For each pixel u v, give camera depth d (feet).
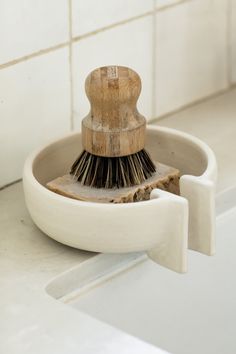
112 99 2.19
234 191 2.67
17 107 2.58
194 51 3.15
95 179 2.30
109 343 1.94
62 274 2.22
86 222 2.17
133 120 2.25
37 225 2.32
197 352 2.66
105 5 2.75
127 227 2.16
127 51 2.89
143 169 2.33
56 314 2.04
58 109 2.72
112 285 2.34
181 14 3.04
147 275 2.42
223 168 2.77
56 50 2.64
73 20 2.66
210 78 3.27
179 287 2.52
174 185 2.40
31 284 2.17
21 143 2.64
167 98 3.12
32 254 2.30
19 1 2.47
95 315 2.33
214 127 3.05
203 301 2.64
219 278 2.68
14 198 2.58
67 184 2.34
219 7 3.18
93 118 2.25
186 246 2.19
